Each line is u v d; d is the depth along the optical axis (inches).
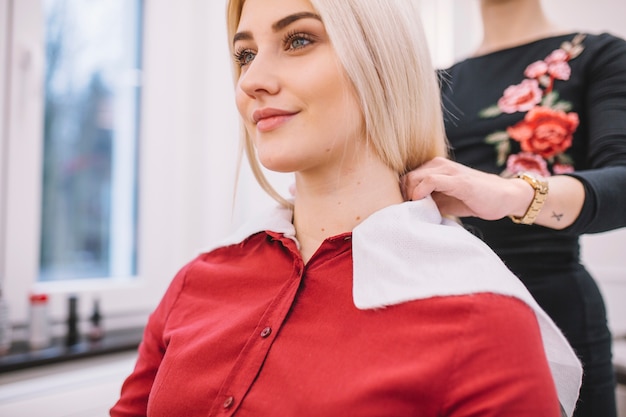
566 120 33.9
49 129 51.1
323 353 20.2
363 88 22.0
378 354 19.4
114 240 56.6
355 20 21.9
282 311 22.0
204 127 58.6
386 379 18.6
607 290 57.2
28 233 47.9
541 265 33.8
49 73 50.9
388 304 20.1
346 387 18.9
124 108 56.7
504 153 35.9
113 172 56.6
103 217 56.0
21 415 36.4
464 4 64.6
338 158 22.7
